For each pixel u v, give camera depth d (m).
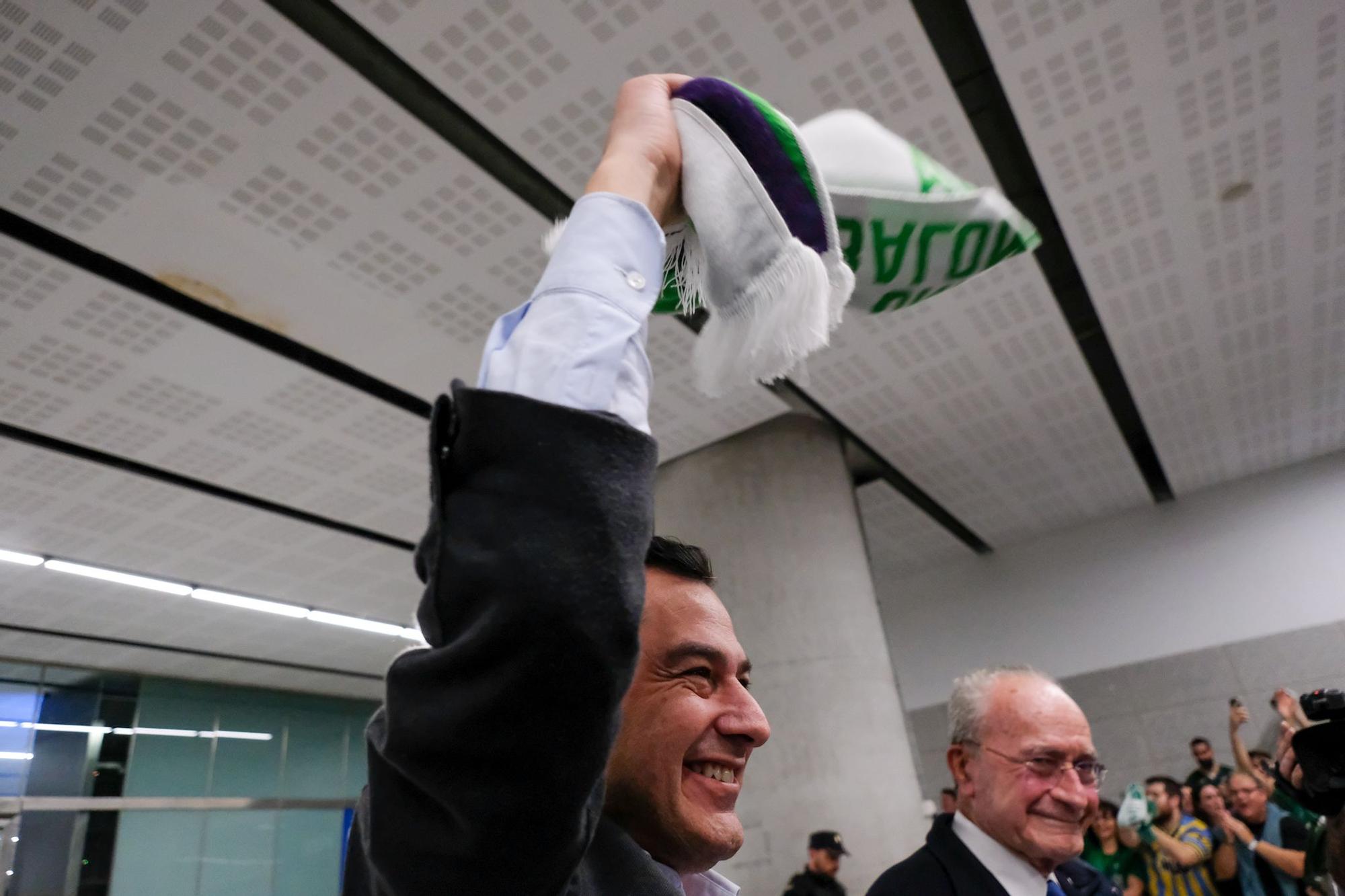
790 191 0.61
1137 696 6.53
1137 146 3.29
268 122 2.77
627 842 0.64
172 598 6.18
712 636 0.77
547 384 0.50
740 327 0.58
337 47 2.61
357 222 3.18
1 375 3.73
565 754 0.45
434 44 2.59
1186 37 2.85
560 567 0.44
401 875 0.47
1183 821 4.20
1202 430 5.73
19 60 2.48
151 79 2.58
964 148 3.15
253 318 3.58
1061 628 6.96
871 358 4.42
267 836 8.21
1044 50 2.86
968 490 6.15
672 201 0.64
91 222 3.02
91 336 3.58
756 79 2.84
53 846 6.90
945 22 2.84
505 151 3.02
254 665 7.89
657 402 4.53
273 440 4.45
